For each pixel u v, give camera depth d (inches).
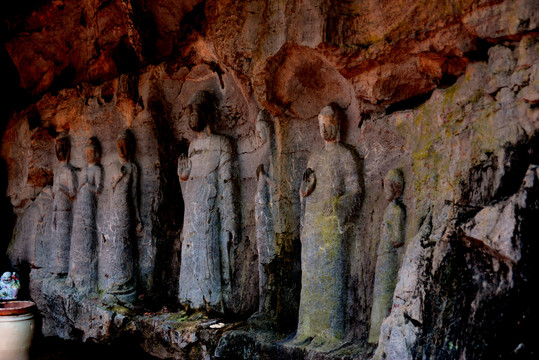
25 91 326.3
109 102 260.4
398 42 146.6
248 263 209.2
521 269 109.2
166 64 230.2
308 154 186.5
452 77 147.6
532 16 119.8
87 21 265.7
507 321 109.8
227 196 213.0
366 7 152.7
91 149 263.7
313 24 160.2
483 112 130.0
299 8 164.7
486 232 115.0
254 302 205.9
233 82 209.6
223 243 212.4
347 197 166.2
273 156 192.9
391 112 162.6
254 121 203.6
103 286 251.1
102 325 228.8
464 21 132.4
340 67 159.9
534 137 119.6
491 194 122.8
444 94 142.0
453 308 119.0
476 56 137.8
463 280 119.3
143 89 240.1
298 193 187.5
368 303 160.6
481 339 112.5
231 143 216.5
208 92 220.7
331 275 165.3
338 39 156.6
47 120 298.7
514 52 126.0
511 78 124.4
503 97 125.7
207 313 210.1
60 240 278.1
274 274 190.9
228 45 185.2
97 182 263.6
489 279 114.3
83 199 264.7
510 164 121.2
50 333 282.5
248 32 180.4
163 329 207.3
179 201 248.8
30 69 315.9
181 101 235.3
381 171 162.6
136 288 243.3
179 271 242.8
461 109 136.2
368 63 155.3
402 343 124.7
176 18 221.1
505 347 109.3
